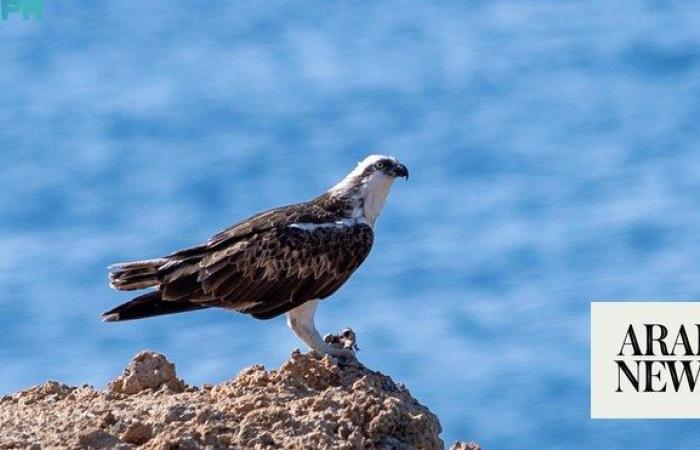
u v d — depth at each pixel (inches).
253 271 719.1
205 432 553.0
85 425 566.6
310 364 622.8
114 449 546.6
